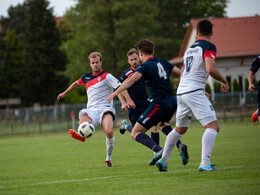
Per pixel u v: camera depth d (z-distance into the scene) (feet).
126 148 107.45
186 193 39.06
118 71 356.38
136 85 74.54
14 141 185.88
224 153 78.59
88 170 64.90
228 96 244.63
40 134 250.37
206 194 38.04
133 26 360.28
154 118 55.72
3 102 479.82
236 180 43.73
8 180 58.34
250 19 332.60
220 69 312.71
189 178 46.88
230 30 324.80
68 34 535.60
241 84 313.12
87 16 375.45
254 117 65.77
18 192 46.03
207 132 49.85
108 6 360.07
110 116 68.23
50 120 268.62
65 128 266.98
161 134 165.37
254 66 65.72
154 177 50.26
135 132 57.41
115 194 41.06
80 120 68.39
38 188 48.16
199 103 49.34
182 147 53.52
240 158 68.44
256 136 123.65
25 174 64.75
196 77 50.01
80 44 375.04
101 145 125.59
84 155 94.84
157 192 40.57
